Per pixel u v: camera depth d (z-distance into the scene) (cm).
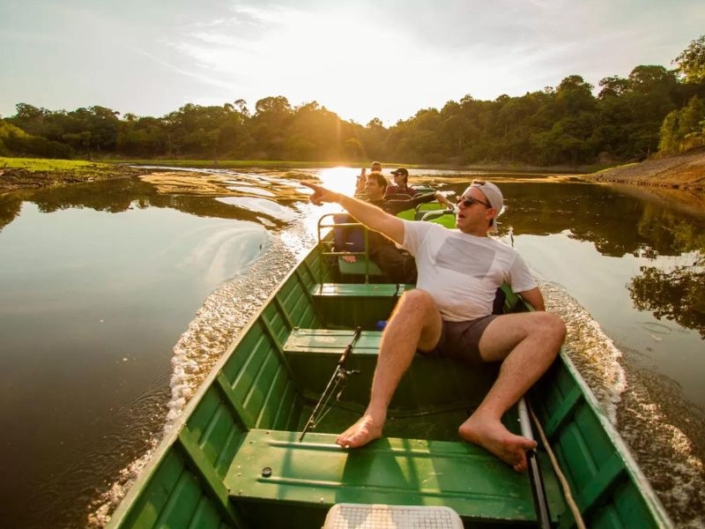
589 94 9825
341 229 544
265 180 3412
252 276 814
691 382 473
